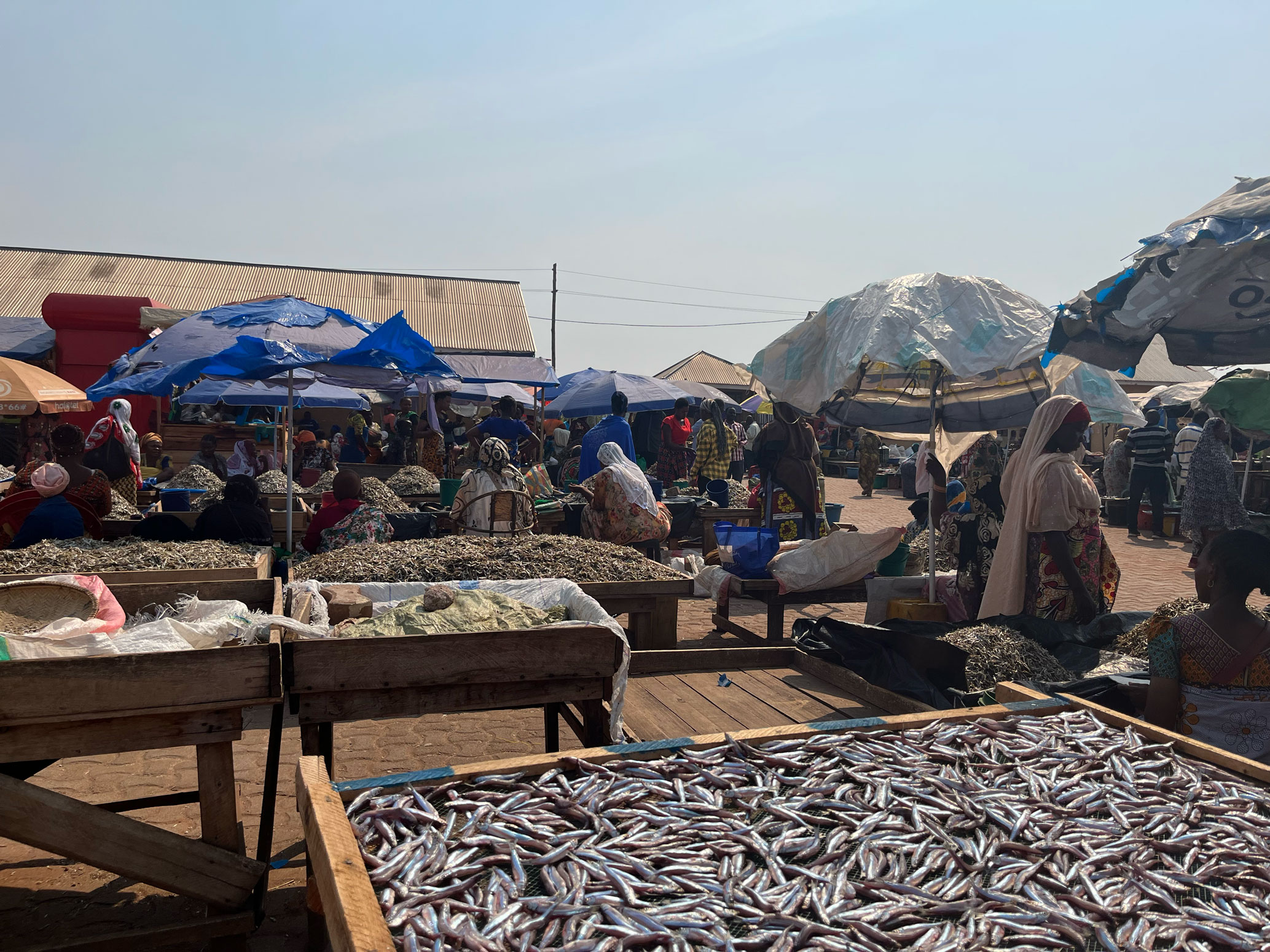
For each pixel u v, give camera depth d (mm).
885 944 1637
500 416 9836
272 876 3223
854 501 19250
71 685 2457
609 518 6988
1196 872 1922
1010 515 4969
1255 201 3539
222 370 5449
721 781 2273
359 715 3068
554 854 1871
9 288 25484
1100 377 6816
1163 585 9656
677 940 1590
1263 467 14070
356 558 5203
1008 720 2801
